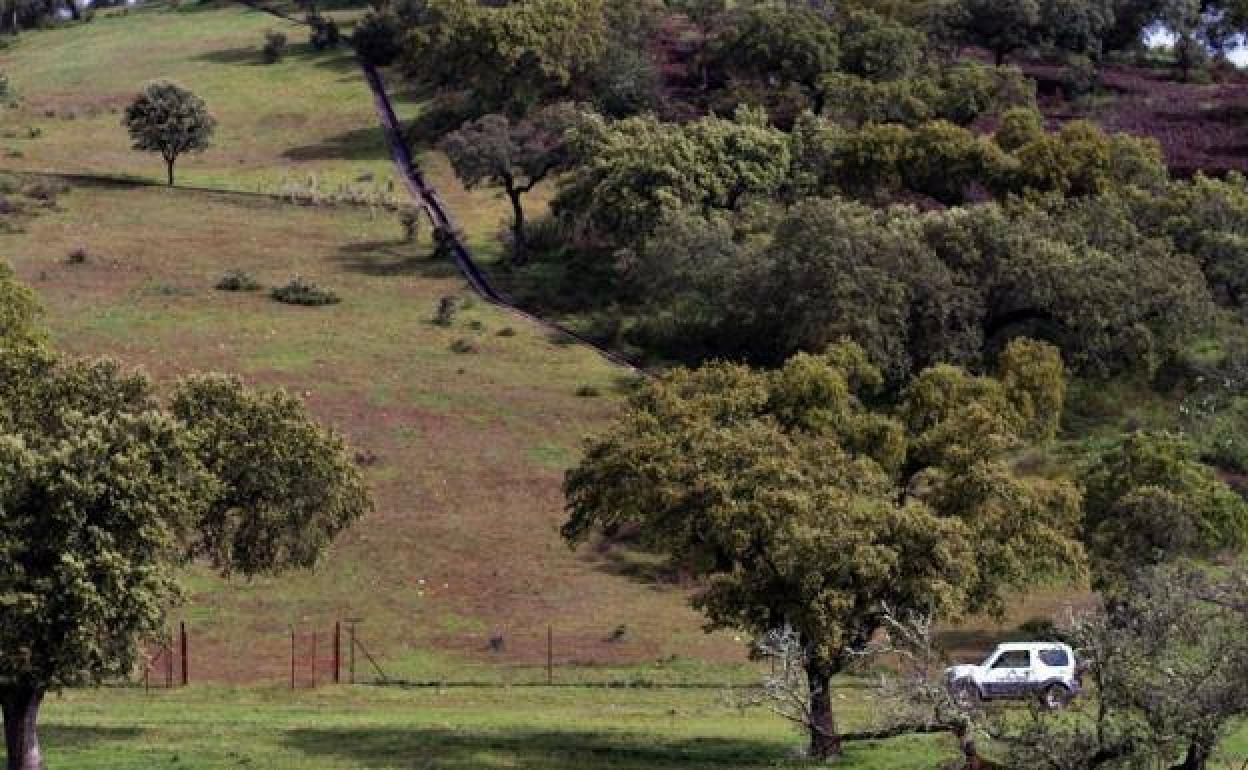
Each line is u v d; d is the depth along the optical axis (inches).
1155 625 3058.6
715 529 4630.9
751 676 6122.1
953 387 7642.7
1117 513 6422.2
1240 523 6579.7
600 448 5393.7
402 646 6550.2
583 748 4552.2
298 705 5442.9
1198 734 2994.6
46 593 3860.7
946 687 3211.1
